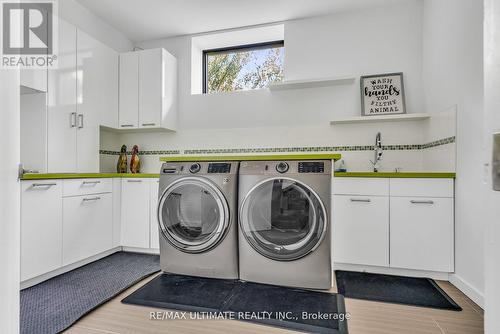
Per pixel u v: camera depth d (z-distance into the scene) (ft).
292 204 6.16
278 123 9.98
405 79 8.96
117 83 10.27
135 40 11.35
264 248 6.25
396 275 6.97
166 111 10.23
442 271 6.49
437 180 6.54
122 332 4.58
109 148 10.85
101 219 8.29
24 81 6.94
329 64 9.57
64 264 7.04
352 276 6.92
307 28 9.78
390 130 8.94
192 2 8.89
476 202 5.57
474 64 5.67
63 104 7.98
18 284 2.63
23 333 4.49
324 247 5.99
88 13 9.36
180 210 6.93
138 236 8.91
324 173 5.99
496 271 1.79
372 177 6.99
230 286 6.31
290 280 6.18
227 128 10.44
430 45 8.13
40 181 6.44
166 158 7.14
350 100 9.37
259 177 6.29
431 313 5.18
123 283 6.49
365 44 9.30
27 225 6.14
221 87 11.43
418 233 6.66
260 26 10.17
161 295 5.88
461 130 6.19
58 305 5.41
